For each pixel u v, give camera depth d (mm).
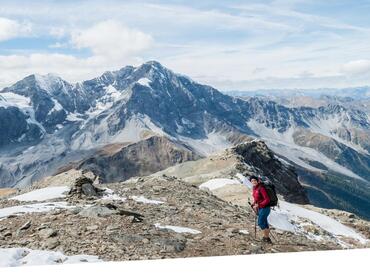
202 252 14133
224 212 21859
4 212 17281
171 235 15320
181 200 22391
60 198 21234
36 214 16812
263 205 16391
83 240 13797
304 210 34969
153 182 26406
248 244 15680
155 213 18672
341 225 34125
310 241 20641
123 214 16703
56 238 13812
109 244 13609
